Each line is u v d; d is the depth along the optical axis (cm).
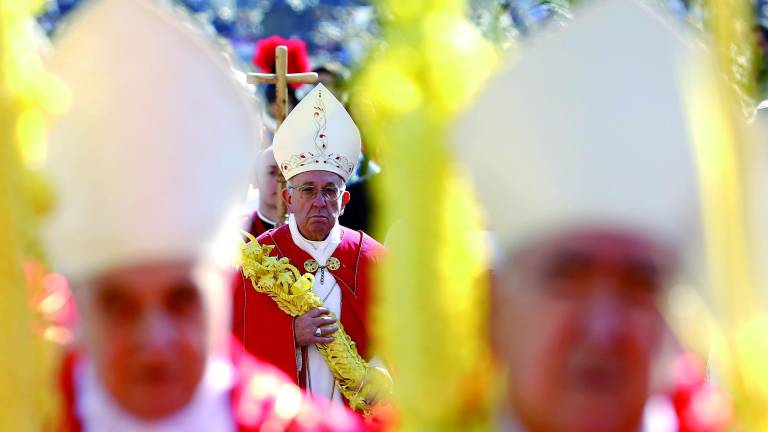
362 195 1691
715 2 511
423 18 493
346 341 1391
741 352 526
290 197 1470
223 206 599
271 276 1398
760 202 522
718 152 513
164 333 578
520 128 507
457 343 523
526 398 529
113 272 574
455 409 540
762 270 521
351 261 1454
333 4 3603
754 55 530
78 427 616
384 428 685
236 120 600
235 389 723
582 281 516
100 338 582
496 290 529
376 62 500
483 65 506
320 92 1465
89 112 561
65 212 564
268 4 3750
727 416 613
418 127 498
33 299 556
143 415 590
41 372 549
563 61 506
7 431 515
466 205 512
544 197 511
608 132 504
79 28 562
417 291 512
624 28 505
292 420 748
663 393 600
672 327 535
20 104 517
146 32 570
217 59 589
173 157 575
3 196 506
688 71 508
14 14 512
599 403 514
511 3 543
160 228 575
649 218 509
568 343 515
